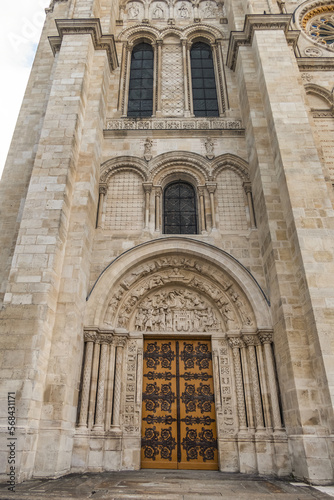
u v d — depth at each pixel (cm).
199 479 1046
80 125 1574
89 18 1842
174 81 2080
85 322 1352
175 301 1508
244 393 1315
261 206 1509
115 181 1708
